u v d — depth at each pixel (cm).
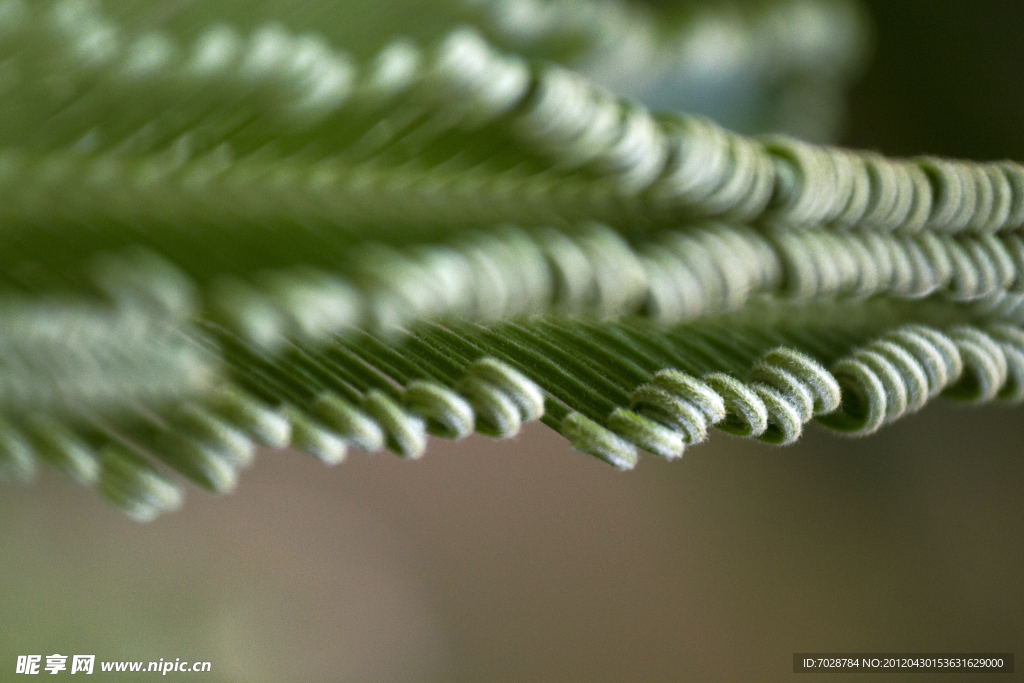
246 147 27
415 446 26
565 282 26
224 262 27
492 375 26
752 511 64
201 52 26
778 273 27
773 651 61
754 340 28
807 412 26
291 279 25
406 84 26
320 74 26
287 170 27
